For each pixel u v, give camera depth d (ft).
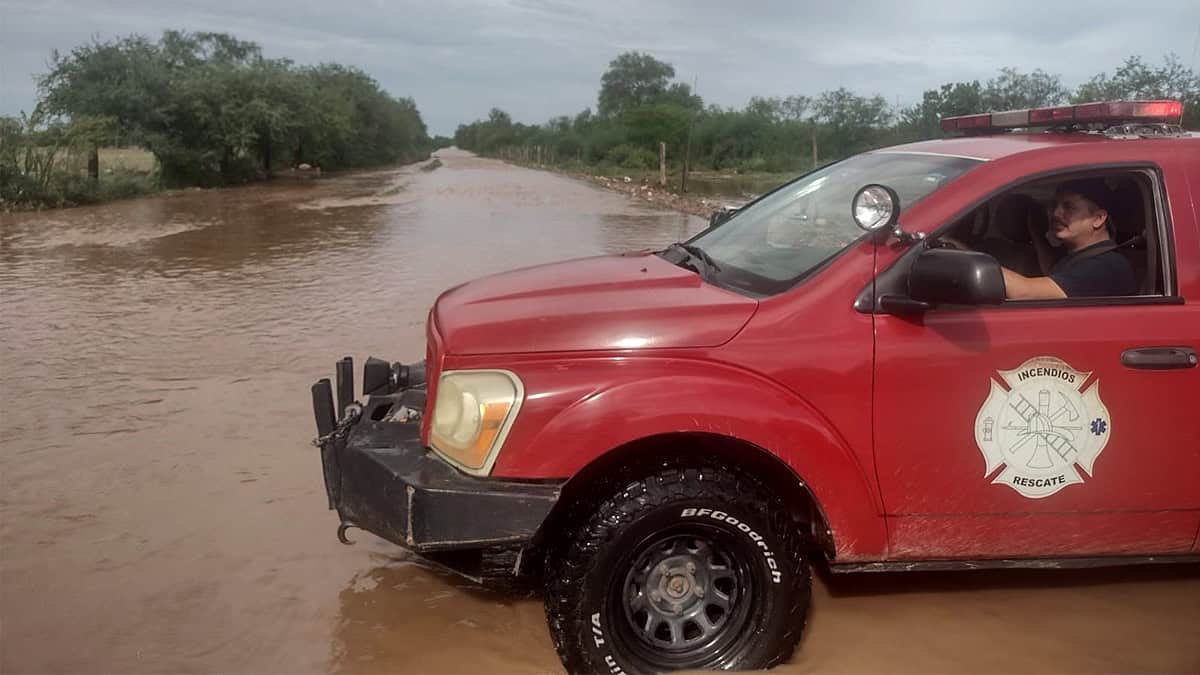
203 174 115.75
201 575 13.41
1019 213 12.38
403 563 13.96
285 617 12.41
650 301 11.03
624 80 302.04
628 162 180.45
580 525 10.36
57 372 23.31
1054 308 11.09
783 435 10.40
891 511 11.01
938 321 10.78
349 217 67.82
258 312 30.73
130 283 36.58
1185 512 11.44
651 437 10.49
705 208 73.41
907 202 11.57
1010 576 13.69
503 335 10.62
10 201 74.02
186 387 22.11
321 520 15.23
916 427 10.78
